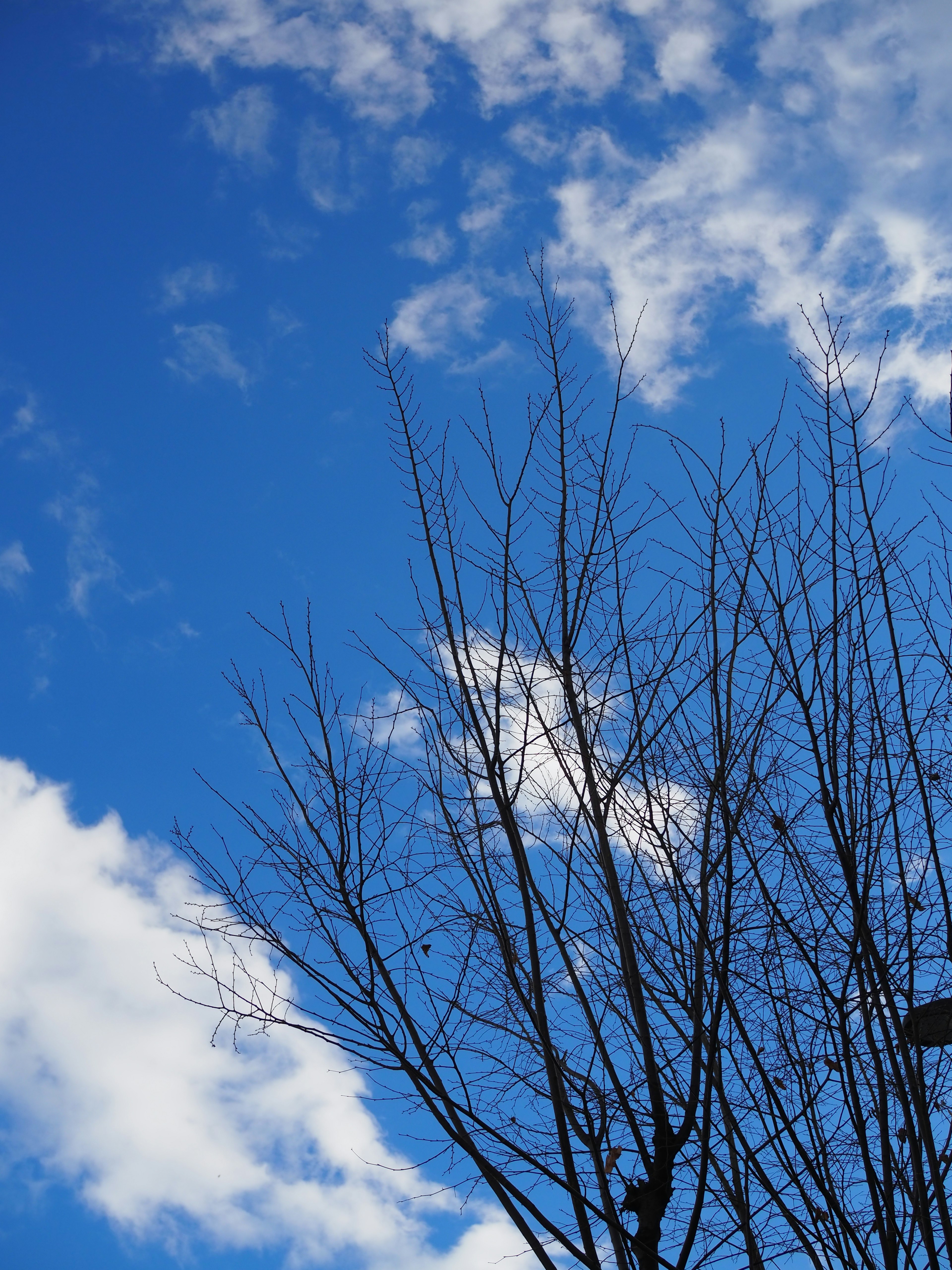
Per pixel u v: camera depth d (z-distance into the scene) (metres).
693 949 4.82
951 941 4.25
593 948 5.05
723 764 4.77
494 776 4.86
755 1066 4.52
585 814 5.00
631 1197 4.50
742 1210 4.36
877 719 4.75
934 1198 4.20
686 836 5.01
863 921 4.35
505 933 4.82
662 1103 4.58
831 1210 4.30
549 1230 4.23
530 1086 4.84
